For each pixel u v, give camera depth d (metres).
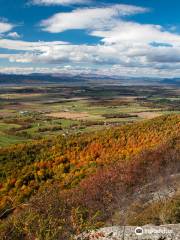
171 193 29.88
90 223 14.47
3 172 88.88
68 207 19.03
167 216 22.55
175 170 37.97
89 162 78.69
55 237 13.00
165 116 101.31
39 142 108.56
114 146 86.50
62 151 94.62
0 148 107.38
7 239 13.77
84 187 42.94
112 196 31.36
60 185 65.44
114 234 16.58
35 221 13.92
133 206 28.91
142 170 41.06
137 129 93.69
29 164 91.38
